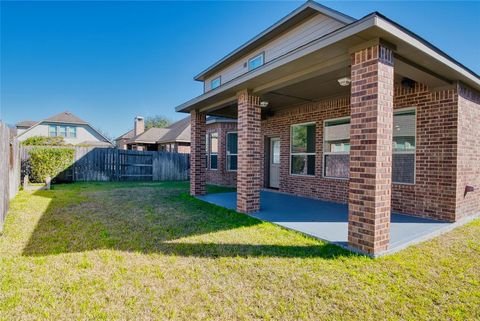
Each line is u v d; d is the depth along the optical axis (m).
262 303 2.51
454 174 5.25
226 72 11.34
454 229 4.90
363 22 3.24
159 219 5.69
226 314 2.34
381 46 3.54
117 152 15.31
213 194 9.30
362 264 3.31
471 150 5.80
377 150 3.51
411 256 3.56
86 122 29.31
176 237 4.44
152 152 16.36
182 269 3.21
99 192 10.01
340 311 2.38
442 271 3.13
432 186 5.57
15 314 2.31
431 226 4.90
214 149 13.86
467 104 5.62
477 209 6.09
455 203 5.24
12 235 4.48
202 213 6.28
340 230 4.72
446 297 2.59
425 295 2.62
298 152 9.05
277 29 8.21
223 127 12.95
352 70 3.80
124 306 2.45
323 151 8.09
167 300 2.55
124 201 7.95
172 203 7.61
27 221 5.42
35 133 27.36
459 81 5.25
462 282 2.88
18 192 9.55
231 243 4.13
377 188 3.52
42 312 2.34
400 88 6.12
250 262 3.41
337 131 7.70
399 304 2.47
